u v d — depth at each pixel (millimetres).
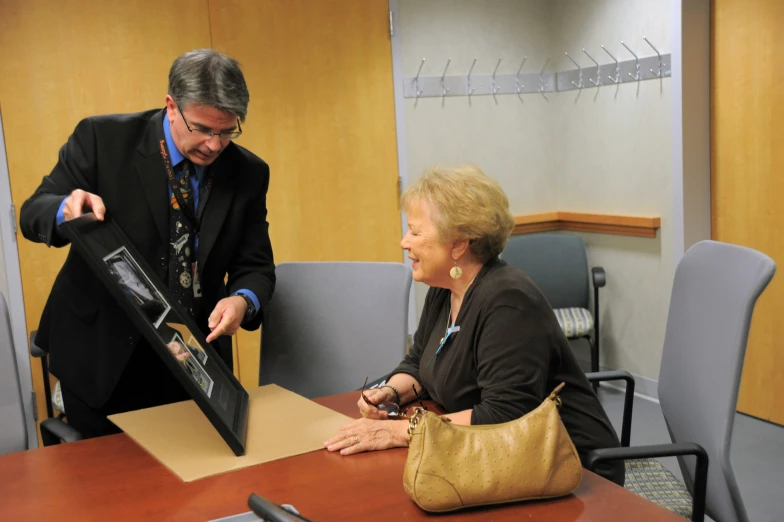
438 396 1679
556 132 4480
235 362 3725
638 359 4035
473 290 1584
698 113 3576
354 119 3855
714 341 1634
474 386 1593
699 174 3623
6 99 3148
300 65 3695
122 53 3316
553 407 1208
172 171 1833
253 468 1351
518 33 4297
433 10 4035
